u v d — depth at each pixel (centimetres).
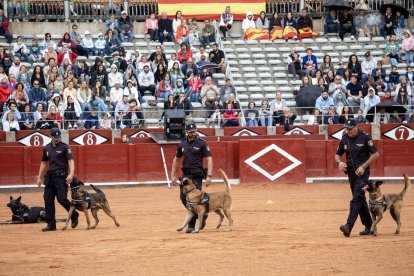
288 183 3272
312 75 3894
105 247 1608
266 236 1723
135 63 3769
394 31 4244
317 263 1362
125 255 1495
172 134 3288
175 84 3675
